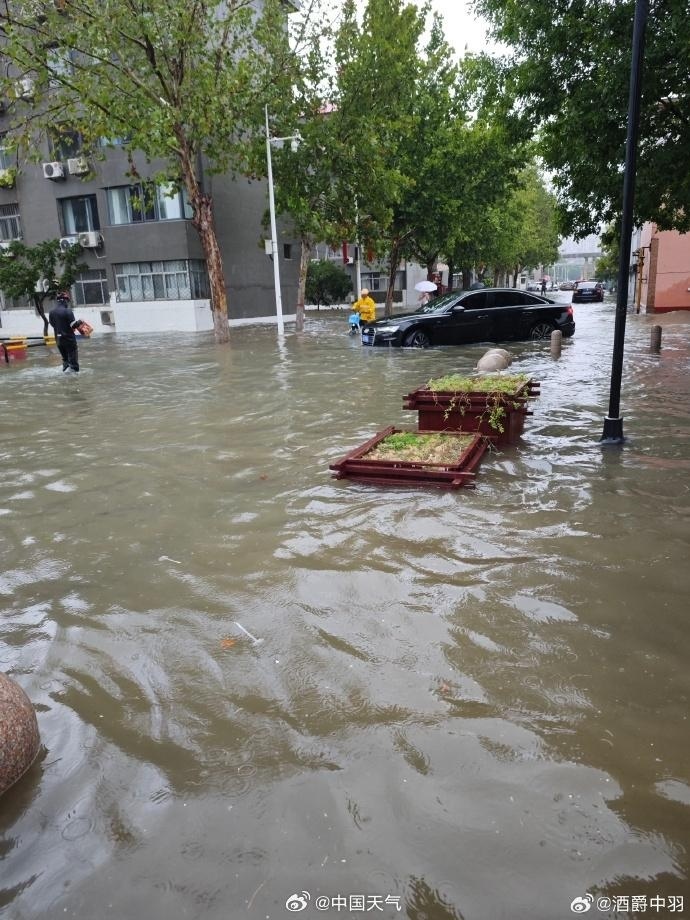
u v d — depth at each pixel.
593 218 14.93
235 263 31.73
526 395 7.69
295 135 23.16
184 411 10.11
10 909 2.02
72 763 2.64
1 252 27.53
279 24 20.50
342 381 12.43
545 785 2.41
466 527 4.87
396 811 2.31
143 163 28.56
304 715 2.86
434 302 19.11
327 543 4.68
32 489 6.38
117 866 2.16
